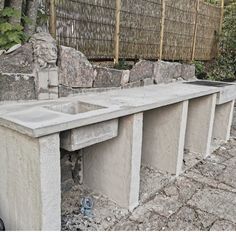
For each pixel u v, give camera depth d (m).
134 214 2.35
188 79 4.52
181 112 2.87
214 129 4.29
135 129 2.25
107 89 3.04
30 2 2.53
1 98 2.13
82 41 3.22
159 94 2.90
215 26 6.67
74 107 2.41
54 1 2.74
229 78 6.02
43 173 1.65
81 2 3.10
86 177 2.72
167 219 2.29
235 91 4.05
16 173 1.81
